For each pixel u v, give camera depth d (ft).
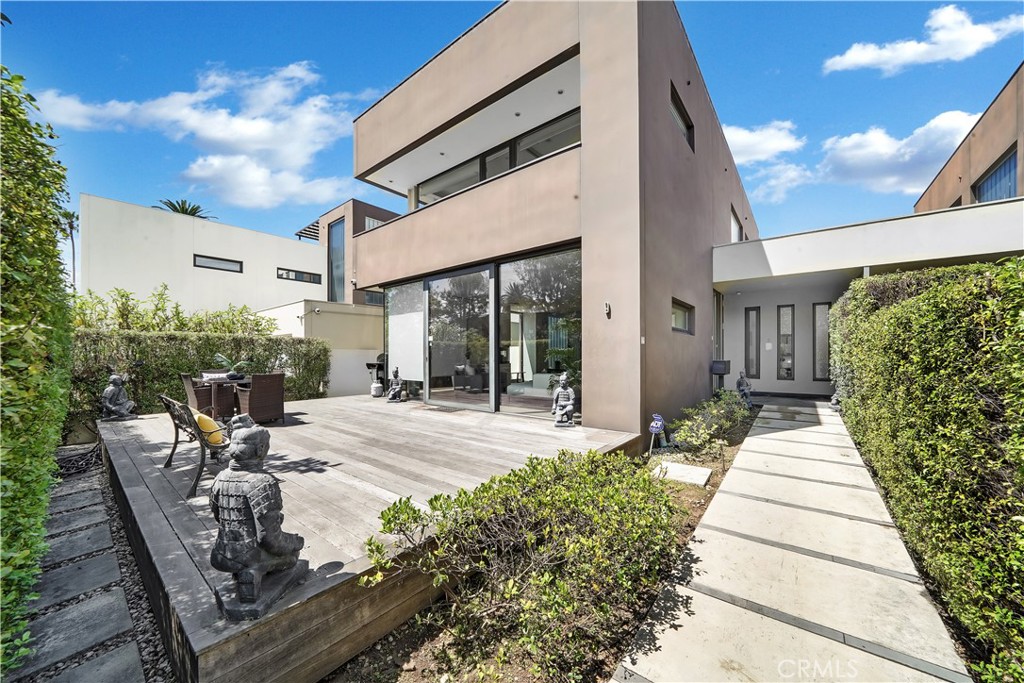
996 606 5.29
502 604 6.79
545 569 6.79
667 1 21.31
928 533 7.18
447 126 25.27
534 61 20.25
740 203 47.26
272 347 31.48
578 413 19.70
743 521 10.82
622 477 9.37
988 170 39.17
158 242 42.22
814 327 34.94
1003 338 5.46
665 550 8.74
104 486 15.51
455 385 25.59
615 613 7.27
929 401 7.12
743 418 24.13
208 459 13.61
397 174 32.32
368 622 6.57
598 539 6.50
